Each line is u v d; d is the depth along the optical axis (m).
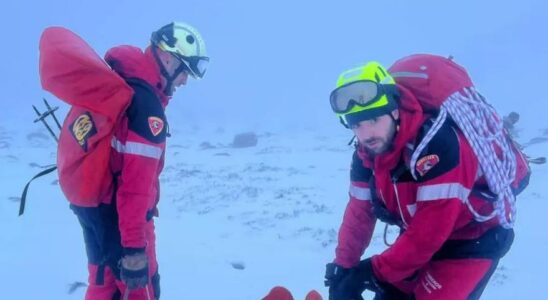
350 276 3.28
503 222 3.14
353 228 3.60
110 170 3.53
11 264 7.45
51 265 7.45
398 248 3.08
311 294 2.75
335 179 16.34
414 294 3.41
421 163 2.87
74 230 9.48
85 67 3.26
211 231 9.80
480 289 3.34
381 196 3.22
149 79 3.56
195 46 3.69
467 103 2.95
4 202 12.00
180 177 16.92
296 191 14.02
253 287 6.71
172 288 6.68
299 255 8.19
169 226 10.21
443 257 3.30
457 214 2.94
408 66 3.04
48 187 14.29
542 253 7.89
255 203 12.46
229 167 19.75
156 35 3.67
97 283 3.79
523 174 3.36
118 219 3.62
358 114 2.82
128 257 3.51
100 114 3.33
